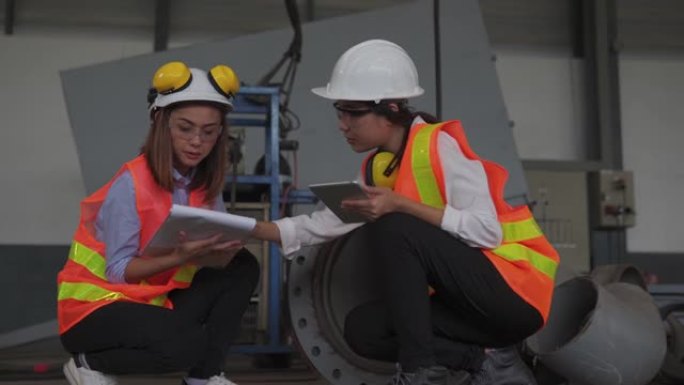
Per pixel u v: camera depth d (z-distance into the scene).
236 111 3.26
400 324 1.64
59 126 5.55
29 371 3.44
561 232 5.86
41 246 5.45
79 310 1.60
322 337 2.05
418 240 1.64
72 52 5.64
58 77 5.60
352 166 4.39
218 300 1.71
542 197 5.87
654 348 2.14
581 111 6.14
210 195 1.73
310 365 2.07
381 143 1.81
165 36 5.69
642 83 6.22
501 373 1.88
